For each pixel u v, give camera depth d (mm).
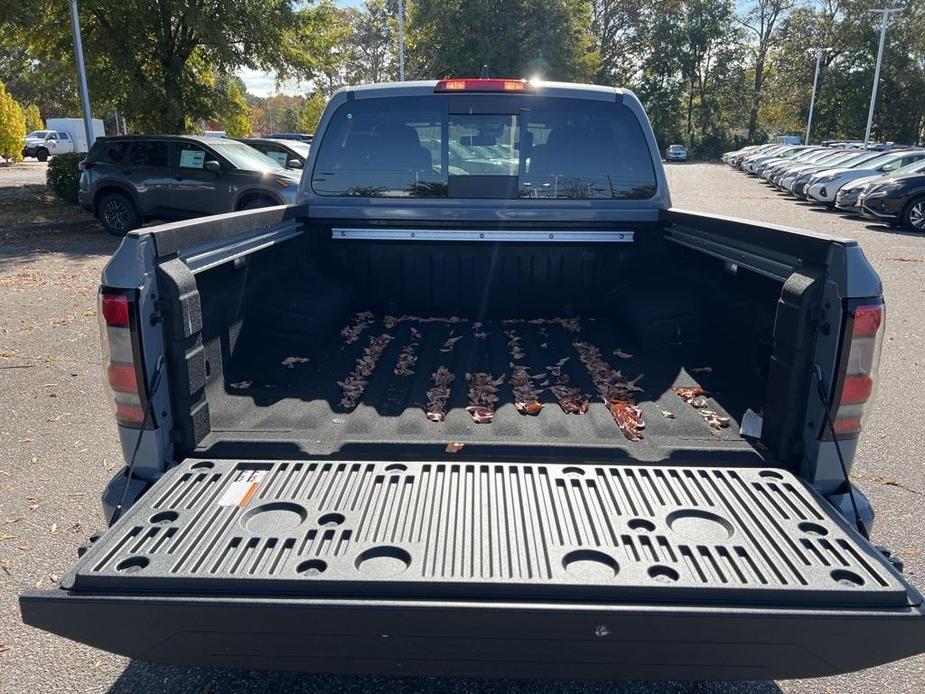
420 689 2791
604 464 2539
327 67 22328
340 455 2568
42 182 29172
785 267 2574
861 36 62250
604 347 3877
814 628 1822
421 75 39594
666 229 4016
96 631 1914
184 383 2500
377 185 4121
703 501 2270
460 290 4348
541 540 2072
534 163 4062
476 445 2584
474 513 2209
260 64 21172
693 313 3680
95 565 1944
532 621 1847
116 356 2352
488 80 3947
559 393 3221
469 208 4082
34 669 2912
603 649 1894
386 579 1892
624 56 75500
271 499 2271
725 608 1826
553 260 4266
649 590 1860
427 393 3205
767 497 2285
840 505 2373
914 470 4797
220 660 1987
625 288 4199
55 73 20906
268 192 13766
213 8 19297
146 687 2809
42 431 5297
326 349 3824
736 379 3092
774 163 33656
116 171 14461
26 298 9492
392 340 4004
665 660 1917
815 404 2350
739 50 79375
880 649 1854
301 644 1931
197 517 2172
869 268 2223
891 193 17406
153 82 20469
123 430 2445
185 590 1890
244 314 3238
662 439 2664
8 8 16672
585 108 3992
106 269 2316
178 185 14172
